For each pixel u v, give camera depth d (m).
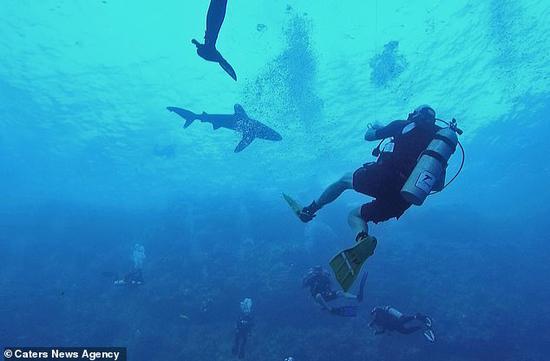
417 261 18.61
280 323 16.03
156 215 28.36
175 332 16.62
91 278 22.06
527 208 29.80
